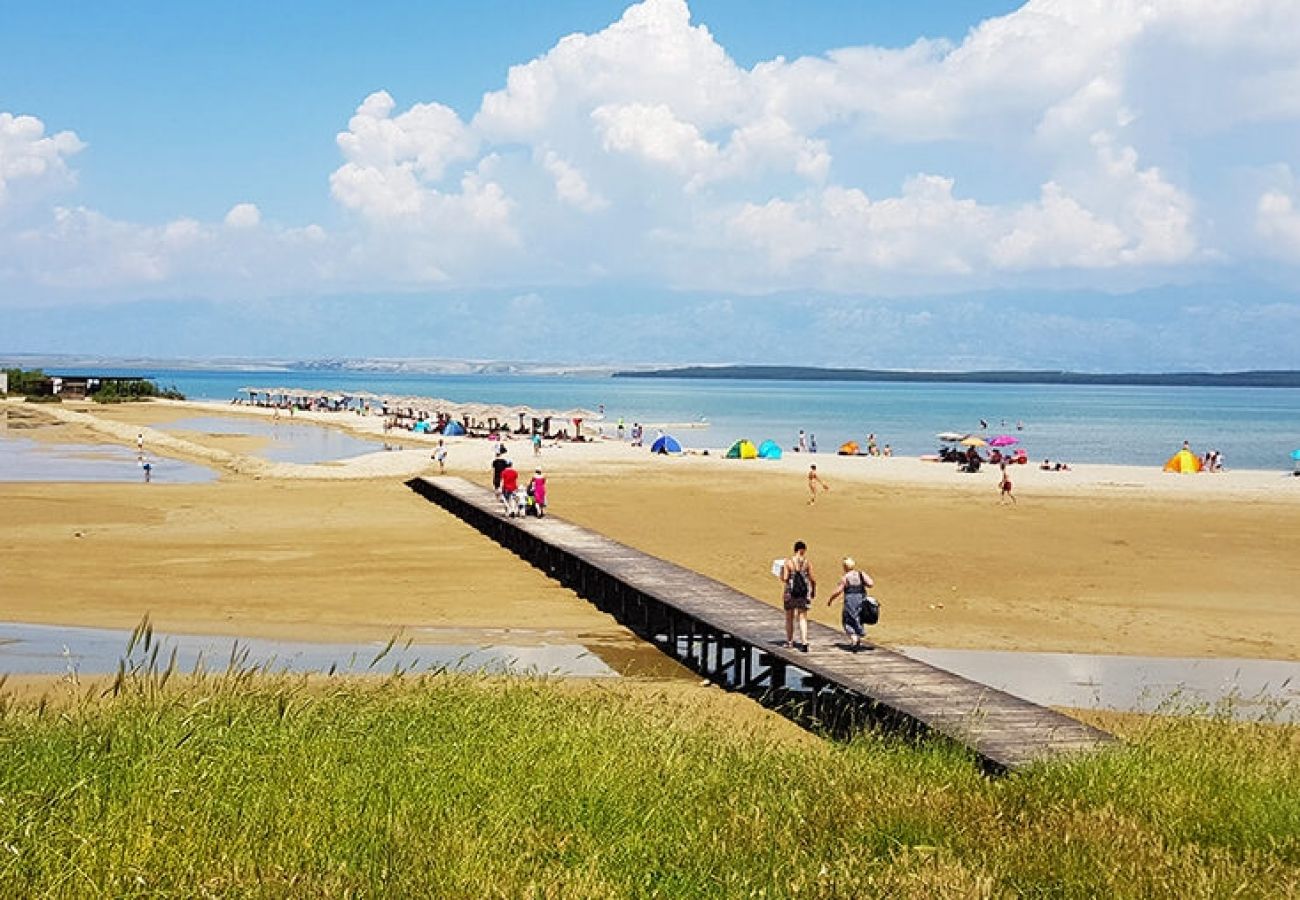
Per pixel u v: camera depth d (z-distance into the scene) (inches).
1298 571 1368.1
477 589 1168.2
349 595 1114.7
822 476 2370.8
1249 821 438.9
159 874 295.6
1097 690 839.7
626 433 4490.7
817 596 1169.4
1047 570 1338.6
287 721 486.0
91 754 392.8
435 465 2458.2
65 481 2060.8
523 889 316.5
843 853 384.8
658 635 1015.0
